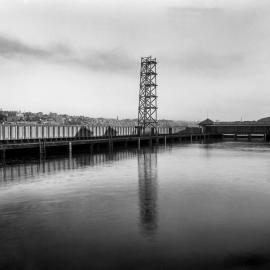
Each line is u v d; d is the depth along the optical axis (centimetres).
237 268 1390
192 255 1516
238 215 2117
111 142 7519
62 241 1686
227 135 16462
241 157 5972
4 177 3609
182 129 13800
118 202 2488
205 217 2077
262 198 2598
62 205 2402
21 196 2697
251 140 13562
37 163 4891
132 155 6431
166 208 2303
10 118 14012
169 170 4234
